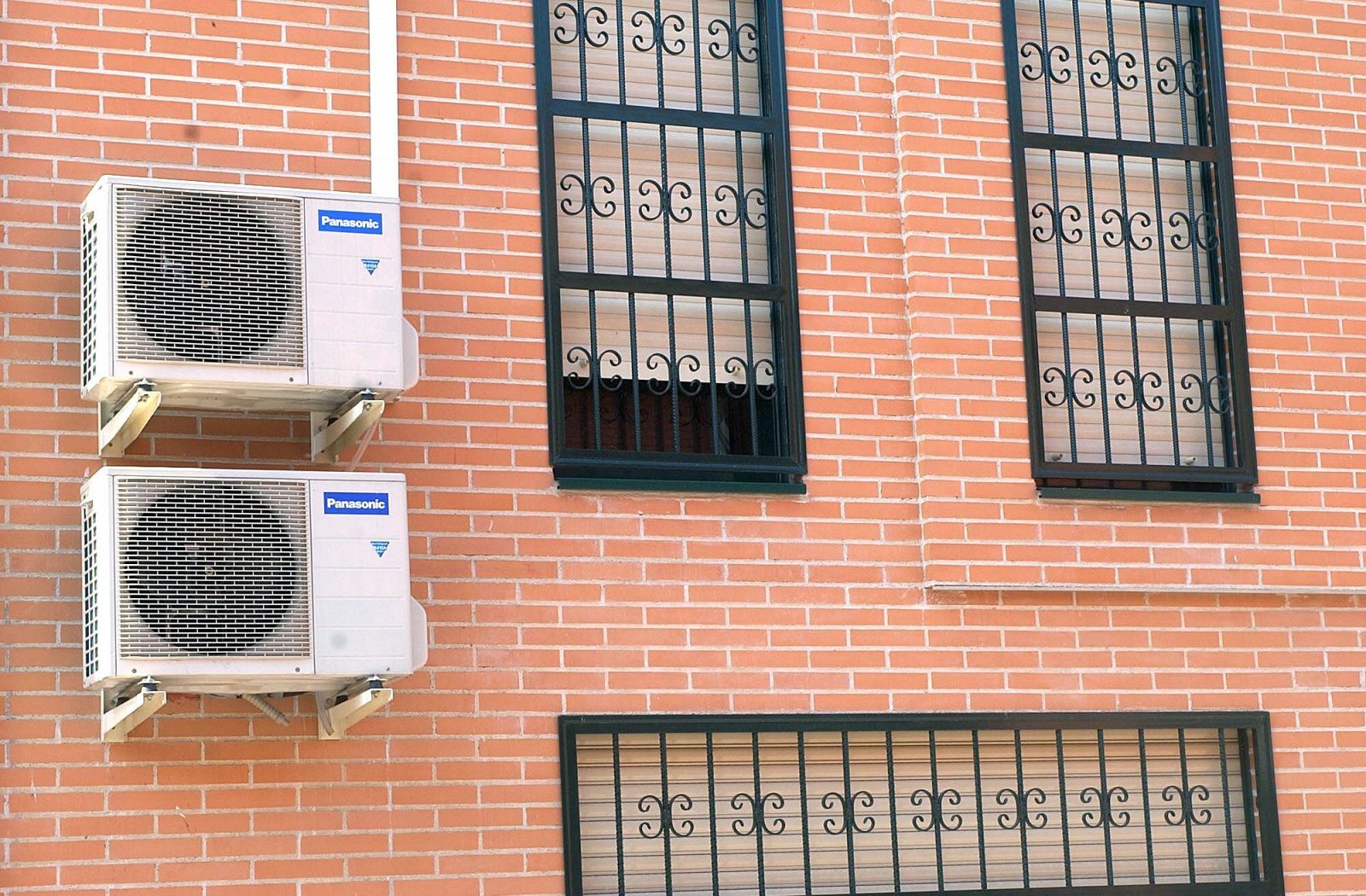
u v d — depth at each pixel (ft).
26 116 20.12
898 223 23.47
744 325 22.89
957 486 22.75
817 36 23.65
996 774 22.75
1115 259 24.48
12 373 19.62
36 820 18.86
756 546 22.08
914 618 22.48
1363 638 24.27
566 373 22.17
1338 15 25.99
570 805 20.70
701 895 21.43
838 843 22.00
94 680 18.11
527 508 21.33
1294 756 23.57
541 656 21.03
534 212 22.07
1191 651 23.45
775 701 21.76
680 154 23.17
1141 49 25.23
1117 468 23.47
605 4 23.16
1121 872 22.95
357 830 19.95
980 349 23.21
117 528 17.94
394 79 21.34
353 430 19.89
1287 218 25.09
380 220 19.45
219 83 20.95
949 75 23.85
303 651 18.26
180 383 18.58
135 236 18.51
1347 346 24.94
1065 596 23.13
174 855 19.25
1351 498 24.48
